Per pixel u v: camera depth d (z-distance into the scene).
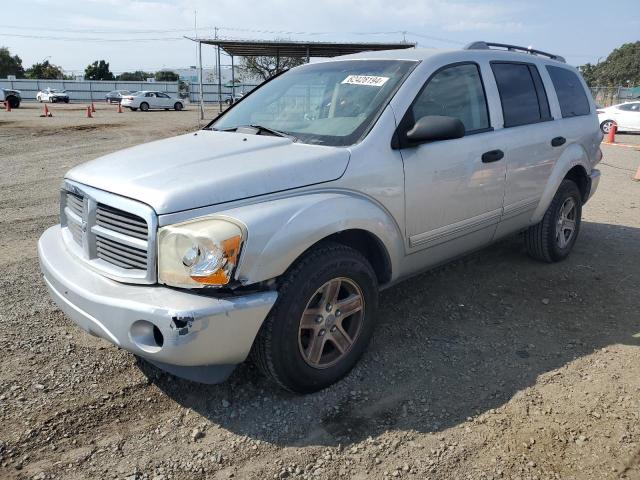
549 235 4.98
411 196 3.41
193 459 2.57
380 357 3.46
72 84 63.84
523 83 4.57
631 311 4.19
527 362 3.43
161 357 2.50
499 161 4.05
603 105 42.66
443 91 3.74
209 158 3.04
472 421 2.85
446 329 3.86
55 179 9.72
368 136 3.24
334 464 2.55
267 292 2.67
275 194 2.83
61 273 2.88
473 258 5.36
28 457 2.55
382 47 22.14
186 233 2.48
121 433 2.74
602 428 2.79
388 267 3.42
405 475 2.48
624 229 6.61
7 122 23.50
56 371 3.24
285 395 3.06
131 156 3.23
